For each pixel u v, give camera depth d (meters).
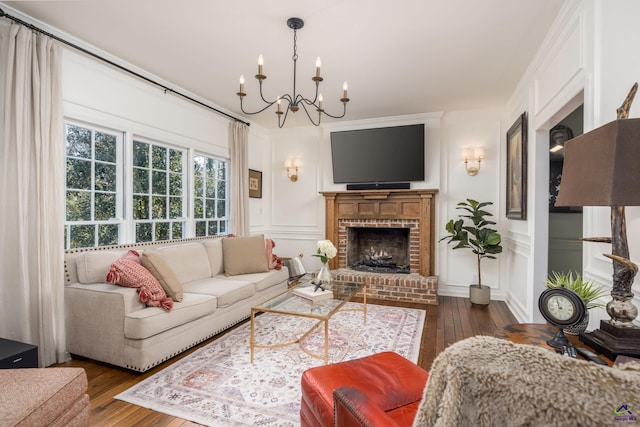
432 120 4.71
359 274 4.73
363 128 5.07
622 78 1.62
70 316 2.53
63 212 2.62
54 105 2.54
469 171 4.57
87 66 2.88
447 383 0.64
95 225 3.04
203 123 4.26
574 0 2.10
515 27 2.52
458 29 2.56
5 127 2.29
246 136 4.94
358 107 4.46
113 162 3.20
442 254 4.76
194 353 2.68
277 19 2.45
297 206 5.57
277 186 5.69
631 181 1.02
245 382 2.21
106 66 3.04
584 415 0.50
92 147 3.01
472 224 4.59
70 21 2.50
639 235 1.47
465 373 0.61
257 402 1.98
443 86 3.72
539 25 2.49
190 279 3.40
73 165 2.86
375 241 5.44
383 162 4.90
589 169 1.17
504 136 4.43
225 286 3.25
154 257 2.64
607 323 1.30
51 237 2.50
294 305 2.63
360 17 2.41
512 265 4.01
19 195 2.31
